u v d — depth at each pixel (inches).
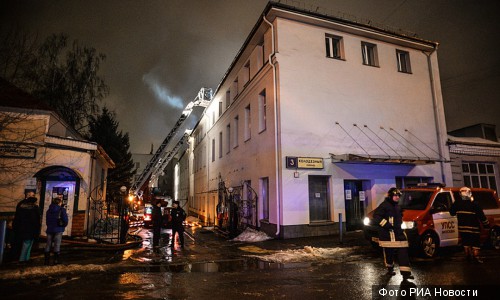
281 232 475.8
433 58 671.8
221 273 272.8
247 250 394.6
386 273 264.1
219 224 694.5
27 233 319.0
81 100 992.2
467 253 304.8
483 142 687.7
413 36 667.4
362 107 569.9
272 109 524.1
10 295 210.5
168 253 381.4
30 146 467.2
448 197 353.4
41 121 477.4
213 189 956.6
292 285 230.4
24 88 855.1
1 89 482.6
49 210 317.4
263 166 551.8
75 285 234.8
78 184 499.8
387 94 601.9
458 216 309.1
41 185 490.3
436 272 262.2
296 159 496.1
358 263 307.3
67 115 967.0
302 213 486.3
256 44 620.7
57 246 315.3
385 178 564.1
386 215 253.4
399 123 601.3
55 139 477.4
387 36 609.6
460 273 258.4
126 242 453.7
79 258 347.6
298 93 518.9
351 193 551.2
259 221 555.2
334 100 547.5
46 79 933.8
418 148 609.0
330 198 517.3
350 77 570.6
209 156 1047.6
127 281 246.1
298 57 530.3
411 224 312.2
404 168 585.0
